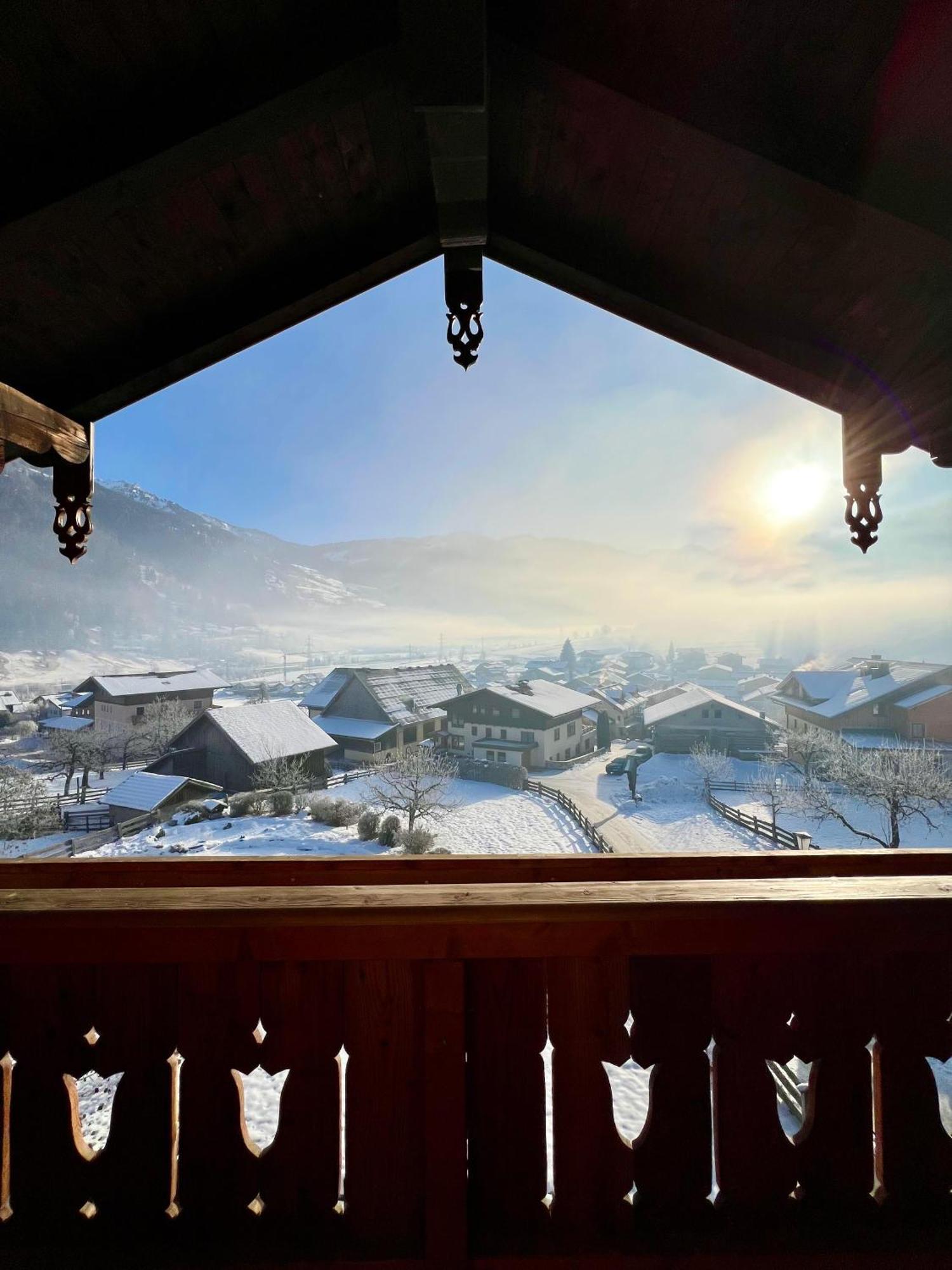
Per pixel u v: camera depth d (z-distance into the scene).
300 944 1.20
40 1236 1.21
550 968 1.23
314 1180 1.21
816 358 3.36
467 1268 1.17
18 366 3.25
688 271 3.28
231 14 2.21
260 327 3.43
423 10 1.81
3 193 2.44
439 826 15.91
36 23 2.11
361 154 2.92
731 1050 1.25
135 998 1.22
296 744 21.22
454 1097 1.19
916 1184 1.25
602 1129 1.23
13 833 14.87
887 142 2.36
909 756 15.04
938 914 1.24
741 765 24.91
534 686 33.41
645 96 2.41
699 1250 1.20
